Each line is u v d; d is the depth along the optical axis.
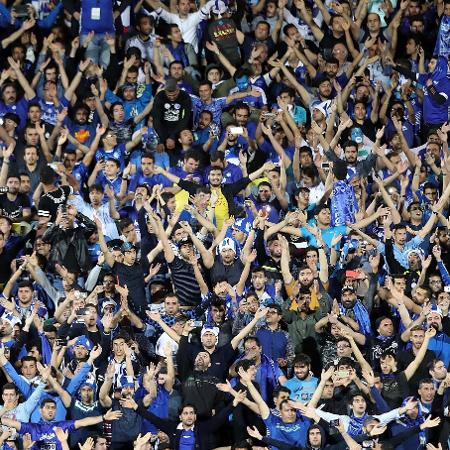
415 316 68.19
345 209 72.50
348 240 71.19
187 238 69.44
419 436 62.91
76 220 71.31
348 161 75.44
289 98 79.00
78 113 78.19
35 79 80.19
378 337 67.00
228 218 70.50
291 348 65.62
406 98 81.56
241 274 68.06
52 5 83.81
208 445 62.31
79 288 68.19
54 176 73.50
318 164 73.75
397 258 70.94
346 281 68.38
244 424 62.84
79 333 65.31
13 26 83.31
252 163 76.44
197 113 79.44
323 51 82.62
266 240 70.50
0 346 65.50
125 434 62.91
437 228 72.00
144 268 69.38
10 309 66.25
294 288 67.19
